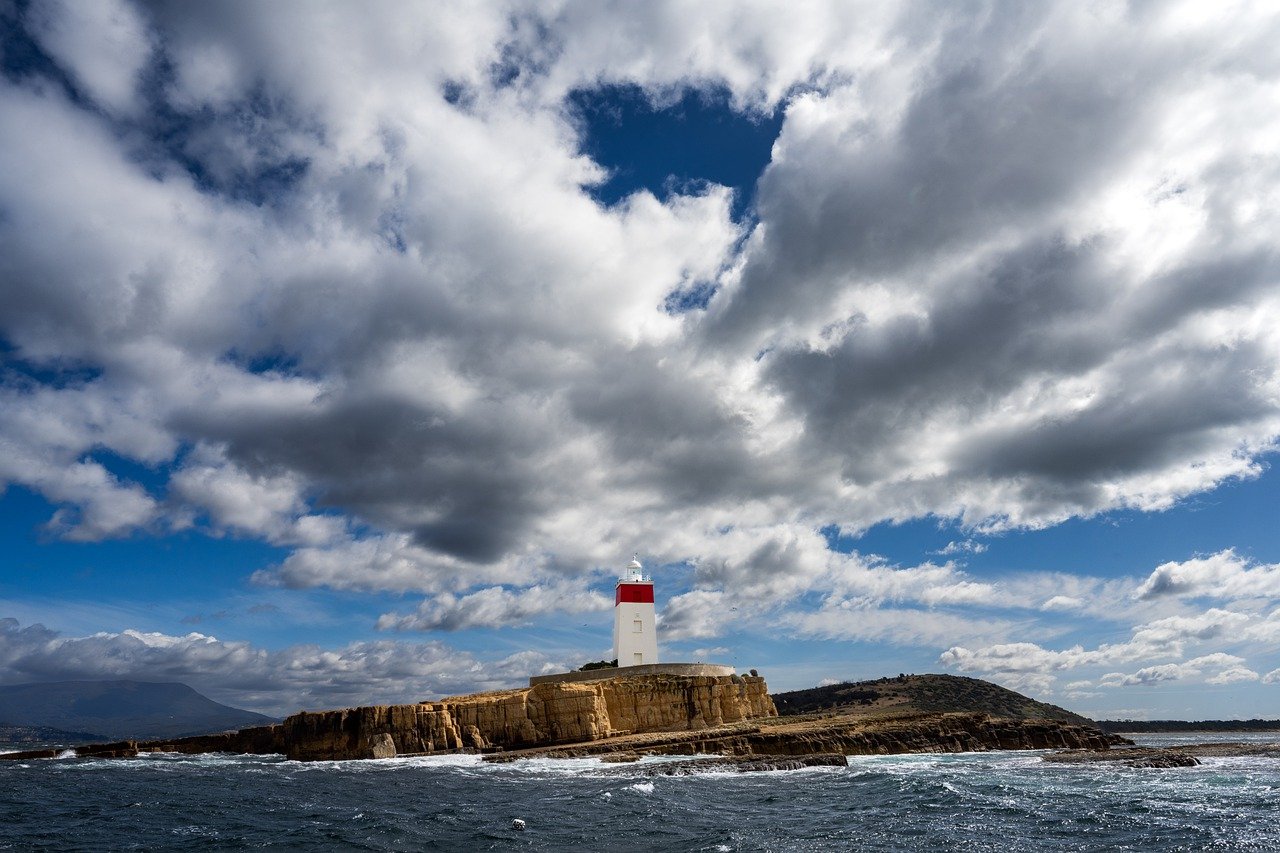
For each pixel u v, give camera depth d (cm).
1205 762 6575
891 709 15250
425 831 3753
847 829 3709
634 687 8781
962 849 3272
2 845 3572
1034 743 8425
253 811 4488
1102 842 3372
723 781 5600
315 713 8319
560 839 3544
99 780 6456
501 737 8094
